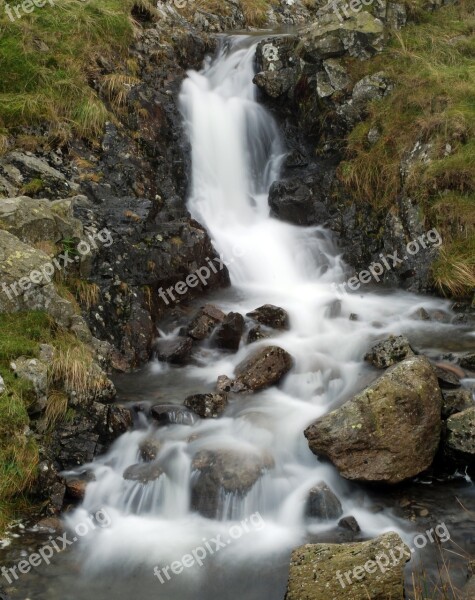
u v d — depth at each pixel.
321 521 5.29
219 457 5.64
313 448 5.72
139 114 9.76
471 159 9.01
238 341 7.40
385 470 5.55
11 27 9.71
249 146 10.79
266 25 14.26
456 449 5.68
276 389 6.76
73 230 7.39
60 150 8.82
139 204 8.38
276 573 4.81
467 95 9.80
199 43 11.77
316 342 7.41
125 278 7.60
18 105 8.89
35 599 4.59
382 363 6.77
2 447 5.41
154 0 12.03
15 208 7.04
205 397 6.28
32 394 5.77
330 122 10.37
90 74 9.88
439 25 11.53
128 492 5.55
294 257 9.46
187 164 10.09
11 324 6.34
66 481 5.59
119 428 6.05
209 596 4.64
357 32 10.48
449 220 8.88
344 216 9.77
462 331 7.73
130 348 7.19
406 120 9.76
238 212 10.16
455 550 4.92
